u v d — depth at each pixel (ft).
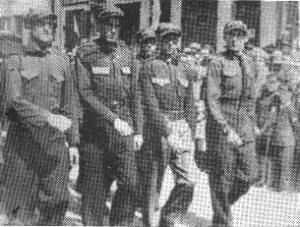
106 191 18.62
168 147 18.29
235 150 18.75
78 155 18.48
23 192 18.10
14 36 18.10
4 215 18.28
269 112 22.36
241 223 19.29
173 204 18.39
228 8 21.48
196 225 18.38
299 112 22.79
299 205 20.92
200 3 21.29
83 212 18.44
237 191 19.11
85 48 18.53
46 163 17.80
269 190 22.25
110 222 18.54
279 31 22.49
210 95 18.71
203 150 18.71
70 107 18.19
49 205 17.90
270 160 22.61
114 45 18.51
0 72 17.65
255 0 21.93
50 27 18.12
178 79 18.57
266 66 22.08
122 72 18.40
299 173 22.93
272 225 19.39
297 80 22.52
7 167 18.17
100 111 18.04
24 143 17.92
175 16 21.15
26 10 18.21
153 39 18.52
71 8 19.04
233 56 19.26
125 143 18.06
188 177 18.35
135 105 18.31
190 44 21.17
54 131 17.72
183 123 18.62
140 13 20.26
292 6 22.57
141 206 18.58
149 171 18.40
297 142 22.98
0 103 17.63
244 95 19.15
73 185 19.12
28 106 17.54
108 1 18.45
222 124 18.48
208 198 19.57
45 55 18.19
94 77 18.26
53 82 18.01
